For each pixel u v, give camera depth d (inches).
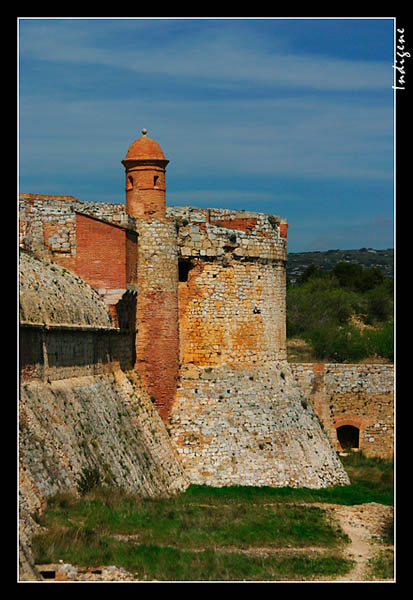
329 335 3063.5
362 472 2129.7
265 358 1931.6
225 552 1168.2
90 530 1068.5
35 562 948.6
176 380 1808.6
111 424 1476.4
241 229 1950.1
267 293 1948.8
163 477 1610.5
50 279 1453.0
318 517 1510.8
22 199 1681.8
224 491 1700.3
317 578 1098.7
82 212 1653.5
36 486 1099.9
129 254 1684.3
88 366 1486.2
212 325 1846.7
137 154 1774.1
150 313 1765.5
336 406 2402.8
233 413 1811.0
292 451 1855.3
